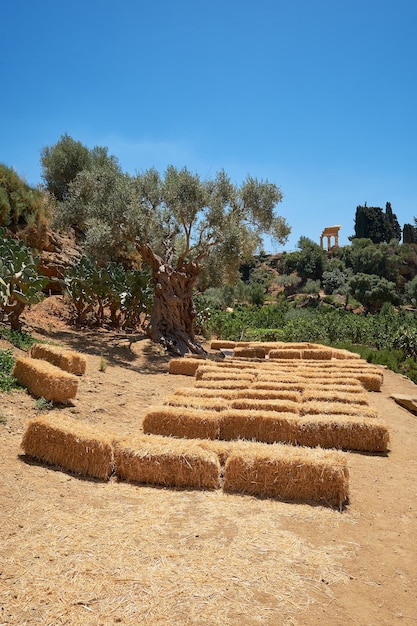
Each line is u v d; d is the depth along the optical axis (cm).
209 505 454
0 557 336
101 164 2494
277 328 2909
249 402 775
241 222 1727
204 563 346
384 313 4841
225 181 1688
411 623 299
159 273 1672
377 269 6912
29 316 1546
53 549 352
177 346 1619
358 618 300
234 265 1691
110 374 1077
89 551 353
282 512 448
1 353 873
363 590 331
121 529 392
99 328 1767
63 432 523
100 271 1664
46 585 308
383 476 581
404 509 482
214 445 546
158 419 679
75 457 516
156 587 314
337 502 478
